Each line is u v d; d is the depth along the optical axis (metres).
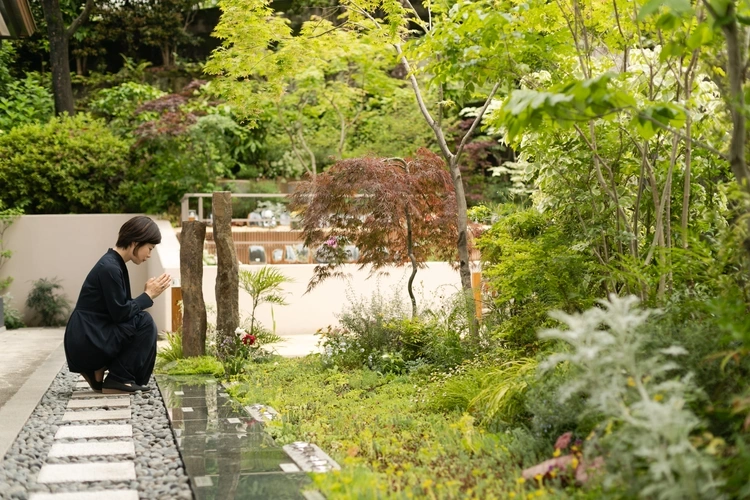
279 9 21.61
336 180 8.30
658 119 3.68
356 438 4.73
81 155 16.30
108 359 6.64
